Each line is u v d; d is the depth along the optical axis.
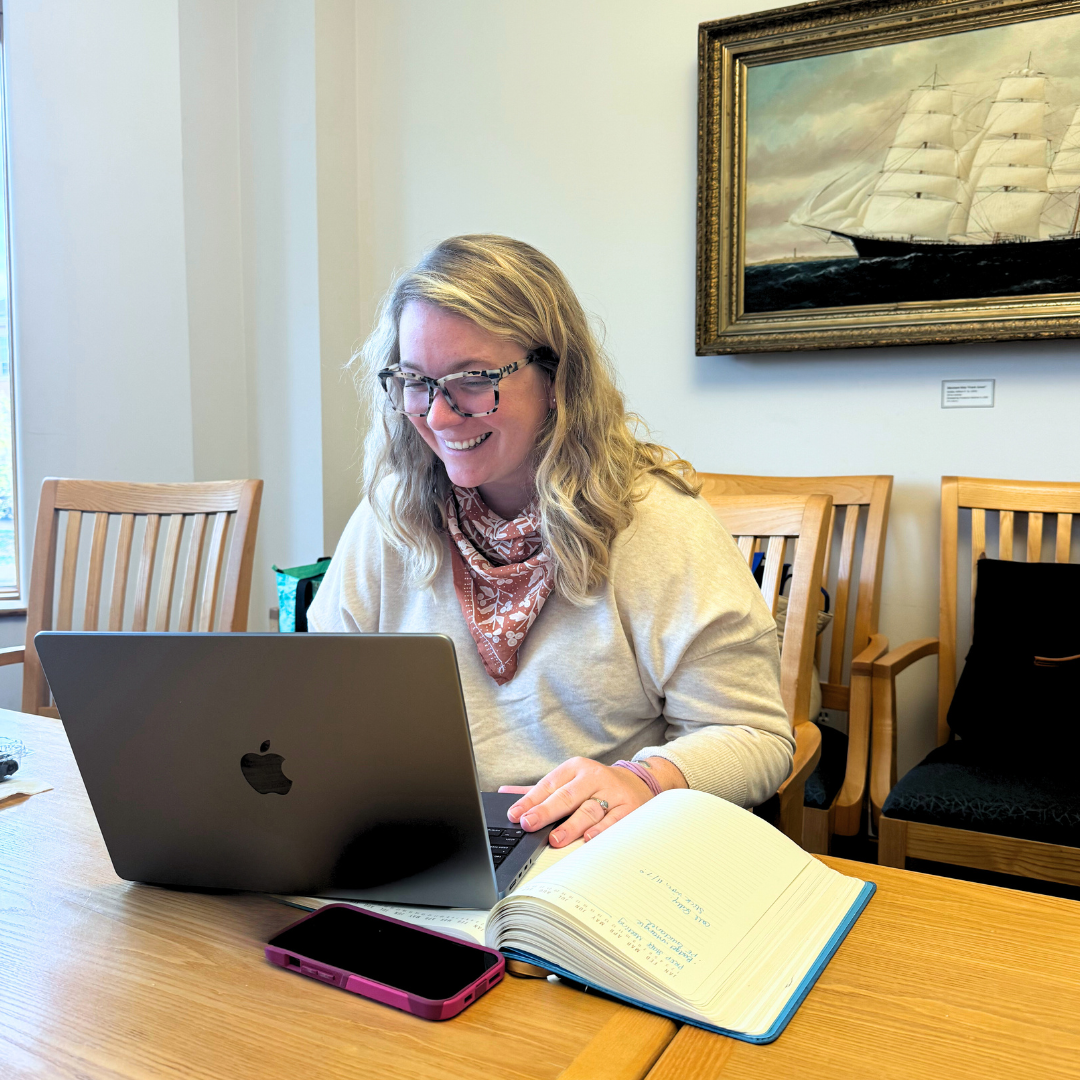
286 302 2.89
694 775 0.89
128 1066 0.51
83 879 0.77
